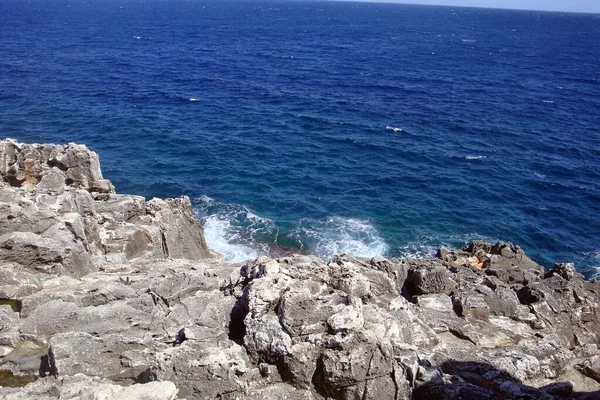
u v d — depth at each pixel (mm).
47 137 63344
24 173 28531
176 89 95312
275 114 82438
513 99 103375
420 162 64250
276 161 61312
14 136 62531
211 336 14195
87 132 66500
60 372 13680
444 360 17859
